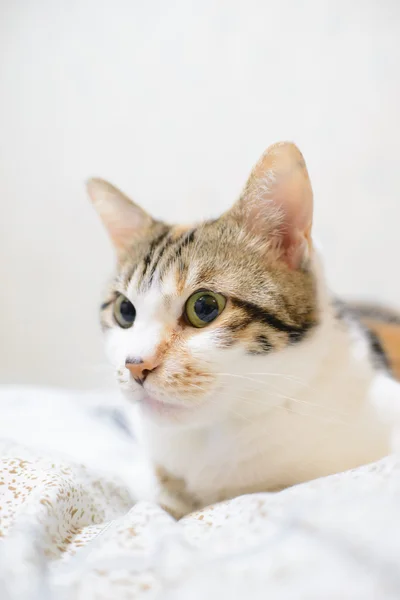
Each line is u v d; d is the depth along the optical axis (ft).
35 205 2.74
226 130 2.41
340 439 1.05
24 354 2.83
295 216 1.10
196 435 1.12
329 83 2.22
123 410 1.69
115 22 2.53
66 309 2.75
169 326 1.05
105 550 0.76
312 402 1.07
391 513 0.71
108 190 1.30
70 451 1.40
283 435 1.05
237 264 1.08
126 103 2.56
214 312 1.05
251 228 1.12
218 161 2.44
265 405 1.05
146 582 0.69
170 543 0.75
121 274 1.22
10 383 2.86
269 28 2.28
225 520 0.81
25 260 2.78
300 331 1.07
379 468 0.83
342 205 2.24
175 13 2.43
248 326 1.03
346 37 2.17
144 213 1.30
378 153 2.17
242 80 2.36
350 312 1.41
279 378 1.05
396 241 2.18
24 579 0.70
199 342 1.02
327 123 2.24
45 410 1.68
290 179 1.08
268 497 0.83
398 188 2.16
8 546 0.75
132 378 1.03
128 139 2.58
